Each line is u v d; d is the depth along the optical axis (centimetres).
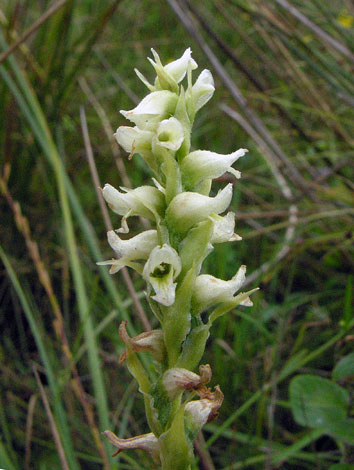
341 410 15
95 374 15
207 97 10
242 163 29
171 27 32
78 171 27
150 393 10
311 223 23
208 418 10
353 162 24
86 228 18
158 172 10
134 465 16
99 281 23
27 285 22
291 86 26
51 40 25
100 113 24
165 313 10
